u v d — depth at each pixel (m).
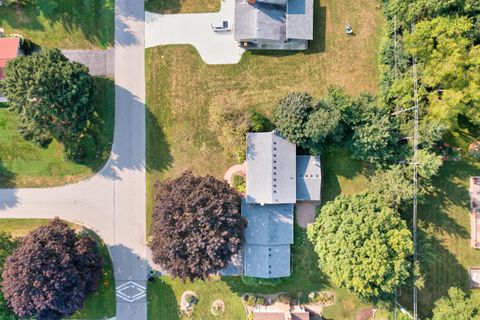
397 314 40.59
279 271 42.47
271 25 41.81
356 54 43.16
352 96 43.16
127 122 44.47
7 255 40.78
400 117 40.75
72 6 44.16
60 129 40.97
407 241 36.75
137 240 44.69
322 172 43.47
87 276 40.19
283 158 41.28
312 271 43.66
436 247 43.25
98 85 44.44
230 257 39.47
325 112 38.34
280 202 41.22
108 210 44.81
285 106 40.66
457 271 43.06
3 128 44.59
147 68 44.25
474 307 38.44
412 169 39.84
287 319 41.78
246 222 40.75
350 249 36.78
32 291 37.84
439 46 37.28
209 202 37.75
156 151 44.41
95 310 44.97
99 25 44.22
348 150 43.03
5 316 40.28
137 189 44.59
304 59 43.41
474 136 42.59
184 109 44.12
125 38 44.16
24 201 44.91
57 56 40.09
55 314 40.53
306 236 43.50
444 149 42.75
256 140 41.44
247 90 43.75
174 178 43.31
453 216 43.09
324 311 43.88
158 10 43.97
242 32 41.88
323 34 43.25
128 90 44.34
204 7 43.72
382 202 39.16
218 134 43.75
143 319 44.81
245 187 43.28
